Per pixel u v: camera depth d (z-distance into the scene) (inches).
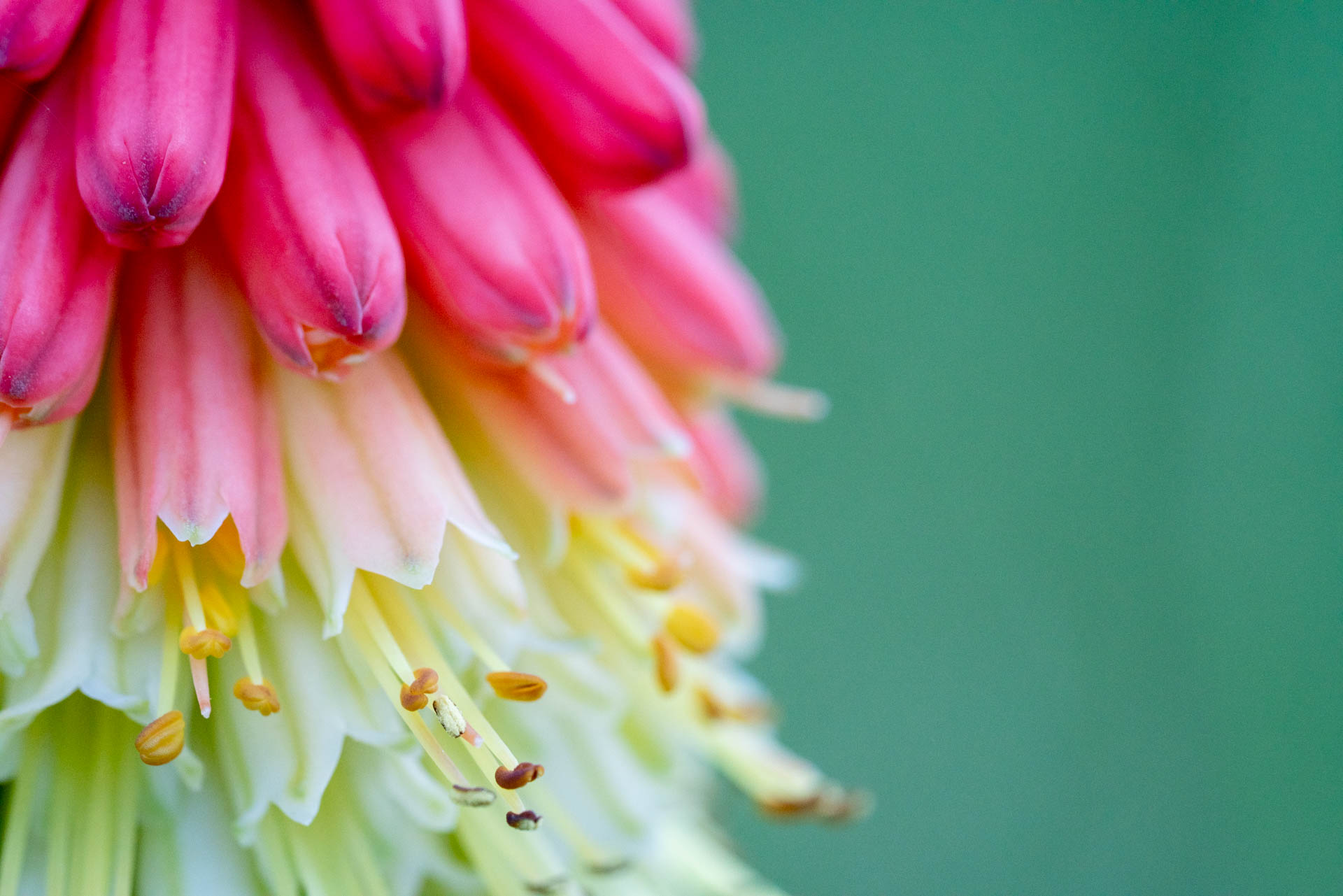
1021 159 9.6
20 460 4.8
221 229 4.8
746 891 5.8
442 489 4.9
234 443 4.8
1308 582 9.4
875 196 9.7
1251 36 9.0
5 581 4.7
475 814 5.2
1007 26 9.5
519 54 4.9
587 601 5.3
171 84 4.6
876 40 9.5
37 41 4.6
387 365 5.0
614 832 5.4
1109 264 9.6
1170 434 9.7
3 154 4.8
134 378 4.8
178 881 5.0
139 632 4.9
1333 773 9.5
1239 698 9.7
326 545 4.8
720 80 9.3
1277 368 9.3
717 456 5.8
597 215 5.2
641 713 5.5
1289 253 9.1
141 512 4.7
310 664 4.9
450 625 5.0
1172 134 9.3
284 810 4.9
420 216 4.8
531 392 5.1
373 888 5.0
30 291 4.6
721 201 5.8
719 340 5.4
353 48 4.7
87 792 5.0
